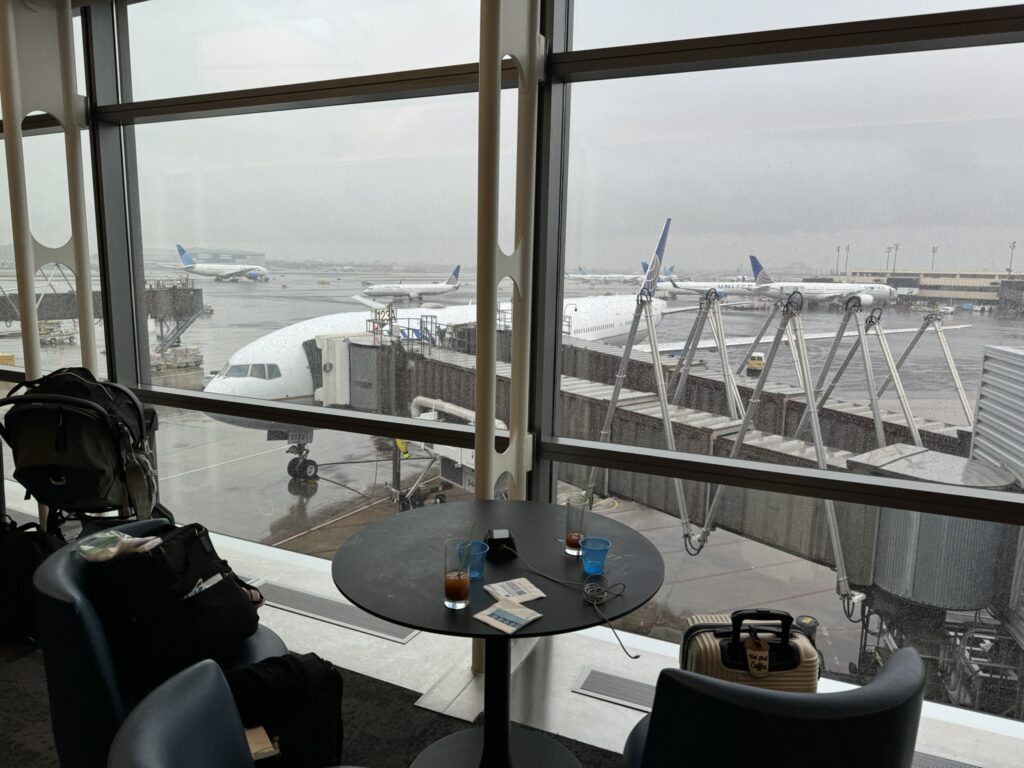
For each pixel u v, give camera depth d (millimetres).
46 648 1580
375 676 2490
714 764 1138
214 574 1978
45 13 3127
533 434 2656
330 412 3070
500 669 1860
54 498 2590
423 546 1924
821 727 1089
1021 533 2143
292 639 2729
